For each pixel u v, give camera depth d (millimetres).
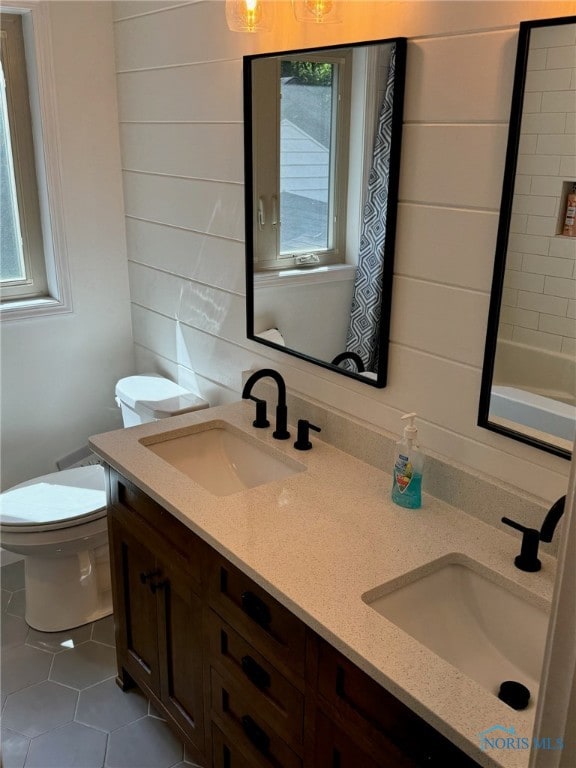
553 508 1391
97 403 3152
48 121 2721
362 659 1266
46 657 2525
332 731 1425
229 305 2463
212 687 1844
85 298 2986
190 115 2438
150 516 1953
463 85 1526
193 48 2348
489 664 1475
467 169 1559
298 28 1920
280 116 2012
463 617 1563
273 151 2066
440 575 1561
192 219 2559
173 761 2117
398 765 1273
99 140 2852
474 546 1583
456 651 1505
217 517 1703
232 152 2277
